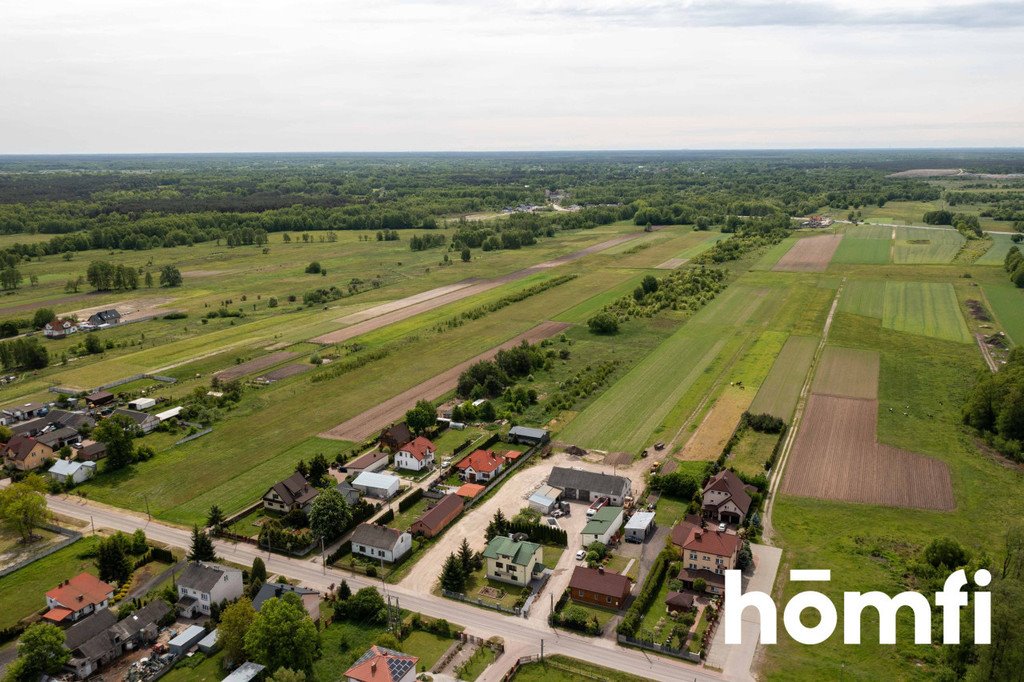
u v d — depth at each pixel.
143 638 84.62
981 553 95.69
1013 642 69.06
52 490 119.50
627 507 111.19
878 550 97.50
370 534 100.19
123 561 95.88
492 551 94.62
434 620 85.06
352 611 86.19
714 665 77.44
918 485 116.00
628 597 89.75
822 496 113.06
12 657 80.50
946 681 72.81
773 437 134.00
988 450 128.25
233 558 100.00
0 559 101.00
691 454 128.12
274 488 112.31
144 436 140.50
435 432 138.88
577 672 77.12
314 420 146.62
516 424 143.88
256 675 74.56
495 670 77.44
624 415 146.62
